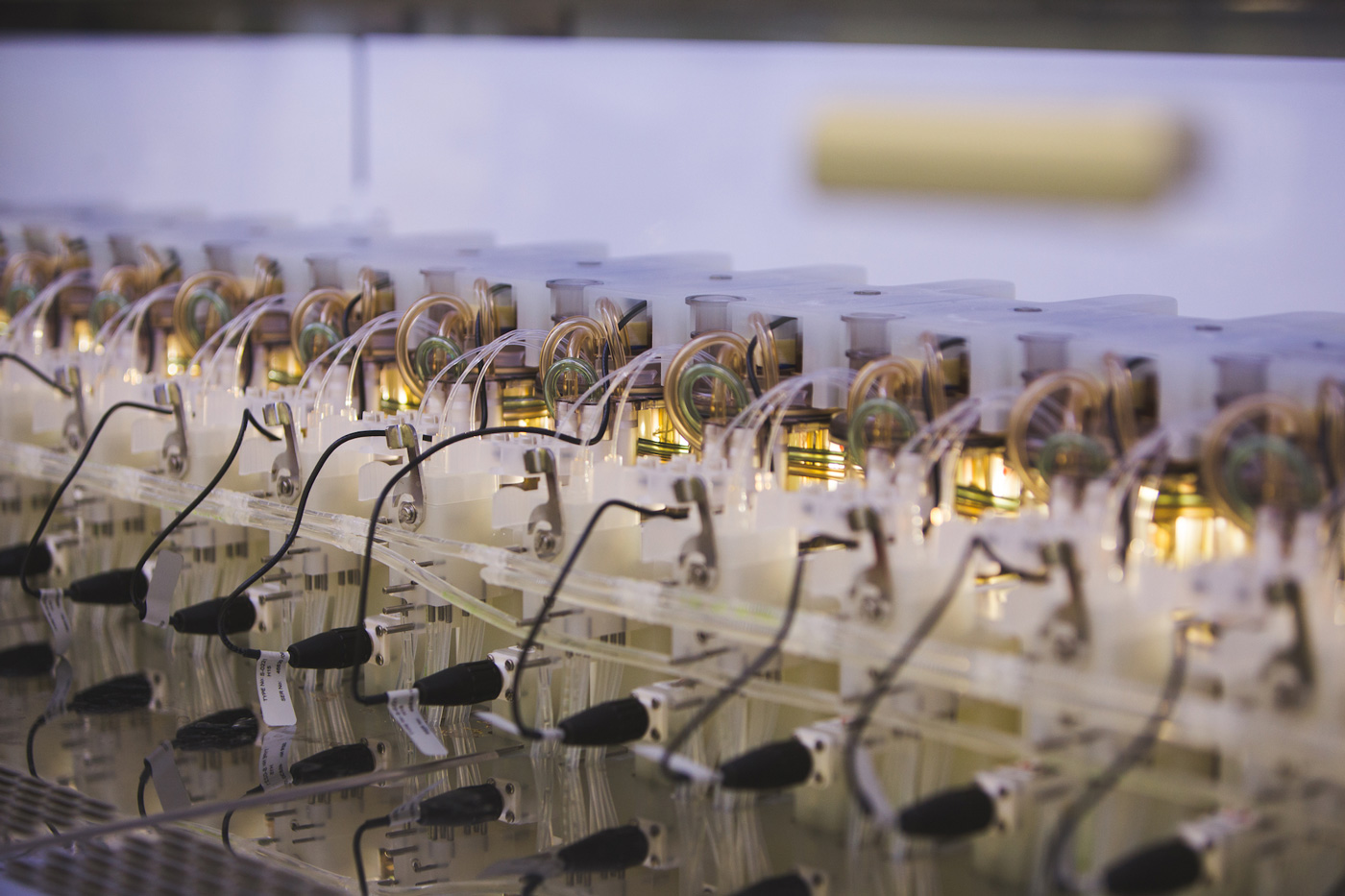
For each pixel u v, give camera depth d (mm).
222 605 1481
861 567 1123
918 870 1057
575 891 1039
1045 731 1041
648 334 1466
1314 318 1354
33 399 1858
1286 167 2455
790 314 1374
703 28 2145
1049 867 982
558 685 1314
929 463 1198
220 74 3316
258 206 3338
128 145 3436
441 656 1404
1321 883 971
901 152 2838
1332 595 989
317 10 2340
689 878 1059
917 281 2873
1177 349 1135
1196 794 987
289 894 1031
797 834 1135
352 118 3219
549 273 1603
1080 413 1151
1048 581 1057
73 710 1453
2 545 1880
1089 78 2625
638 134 3041
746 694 1177
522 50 3076
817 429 1344
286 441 1496
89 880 1054
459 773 1271
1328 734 942
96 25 2762
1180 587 1023
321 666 1395
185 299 1761
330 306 1668
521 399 1522
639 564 1297
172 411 1634
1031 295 2766
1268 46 1804
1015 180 2744
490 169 3141
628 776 1260
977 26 1764
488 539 1407
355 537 1434
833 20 1849
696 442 1325
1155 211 2605
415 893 1037
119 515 1755
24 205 2789
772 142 2947
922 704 1114
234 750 1331
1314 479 979
